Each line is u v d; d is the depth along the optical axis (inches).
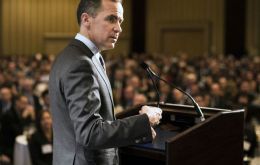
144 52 1054.4
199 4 995.9
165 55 975.6
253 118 308.2
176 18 1020.5
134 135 77.3
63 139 82.5
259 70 668.1
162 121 94.5
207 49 984.3
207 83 497.7
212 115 84.0
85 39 84.7
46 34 991.6
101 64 87.1
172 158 71.4
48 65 609.3
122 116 92.0
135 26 1052.5
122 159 88.9
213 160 77.0
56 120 83.6
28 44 981.8
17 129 322.7
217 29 980.6
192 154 73.8
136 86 463.5
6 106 375.2
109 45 84.9
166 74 597.0
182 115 90.4
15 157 286.7
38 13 987.3
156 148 78.5
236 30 963.3
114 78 543.8
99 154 82.2
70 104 78.0
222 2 971.9
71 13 1006.4
